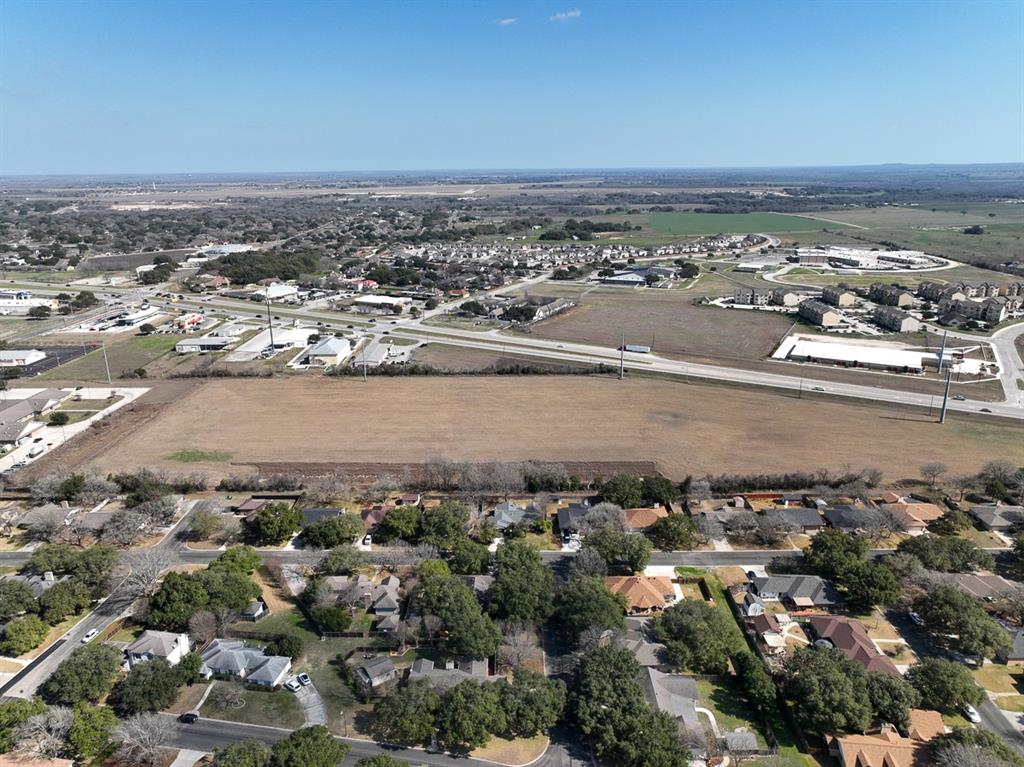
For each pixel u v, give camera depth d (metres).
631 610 86.62
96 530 104.00
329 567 93.38
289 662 77.00
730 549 102.44
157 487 114.00
